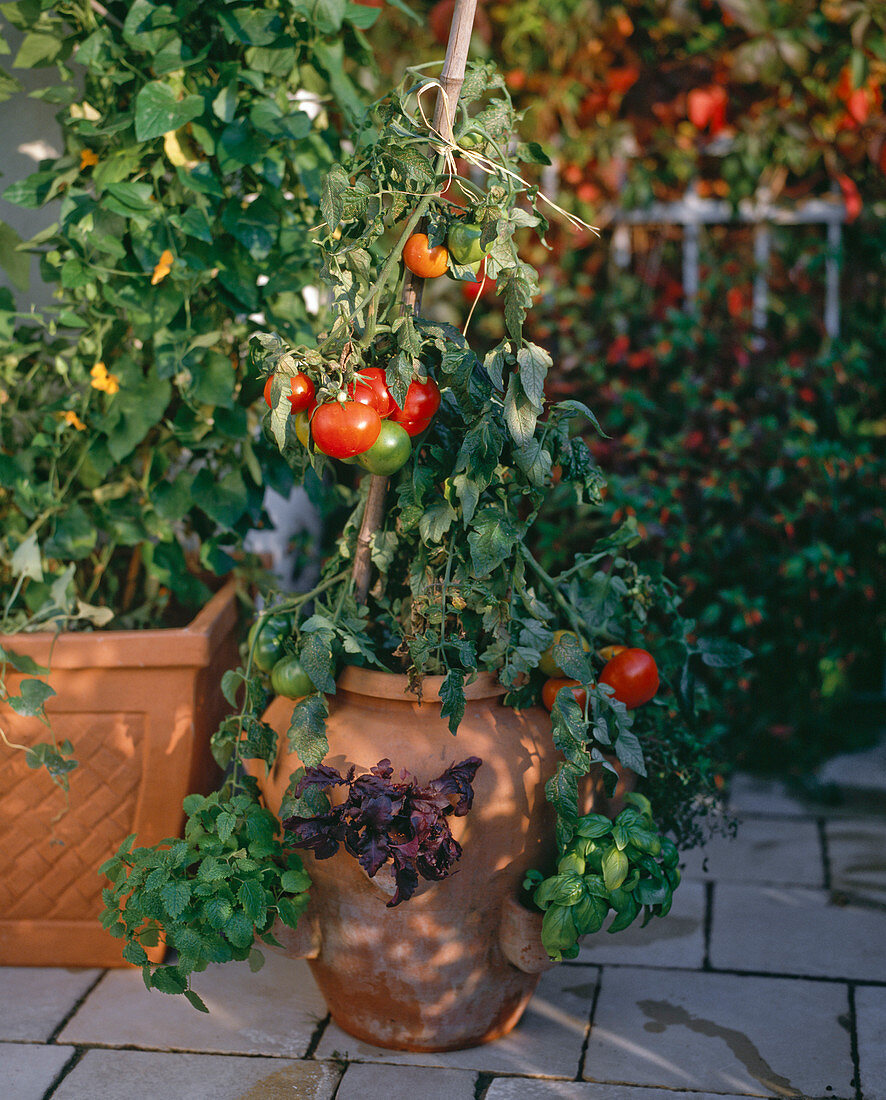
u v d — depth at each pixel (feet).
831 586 12.09
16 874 8.35
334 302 6.38
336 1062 7.43
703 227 13.52
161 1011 8.03
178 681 8.14
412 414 6.53
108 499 9.32
